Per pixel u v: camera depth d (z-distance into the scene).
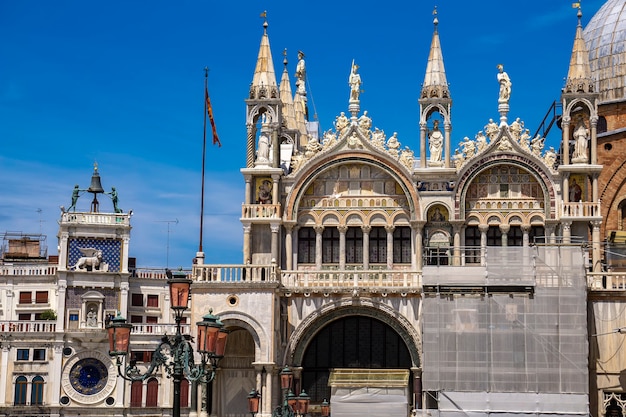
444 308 66.56
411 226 71.94
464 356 66.12
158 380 97.00
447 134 71.81
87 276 99.62
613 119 84.31
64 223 99.62
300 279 70.19
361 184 73.12
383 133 72.75
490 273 66.44
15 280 103.31
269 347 67.56
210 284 68.25
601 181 81.44
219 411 70.25
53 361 96.56
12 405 95.56
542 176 71.38
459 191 71.62
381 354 70.38
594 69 87.12
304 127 83.69
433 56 72.69
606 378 67.50
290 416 54.84
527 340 65.88
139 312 102.88
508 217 71.88
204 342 40.78
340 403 69.44
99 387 96.62
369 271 69.12
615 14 88.75
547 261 66.56
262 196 72.44
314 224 73.00
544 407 65.31
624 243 73.25
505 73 72.56
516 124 71.94
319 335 70.88
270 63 73.94
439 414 65.81
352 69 73.31
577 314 65.81
